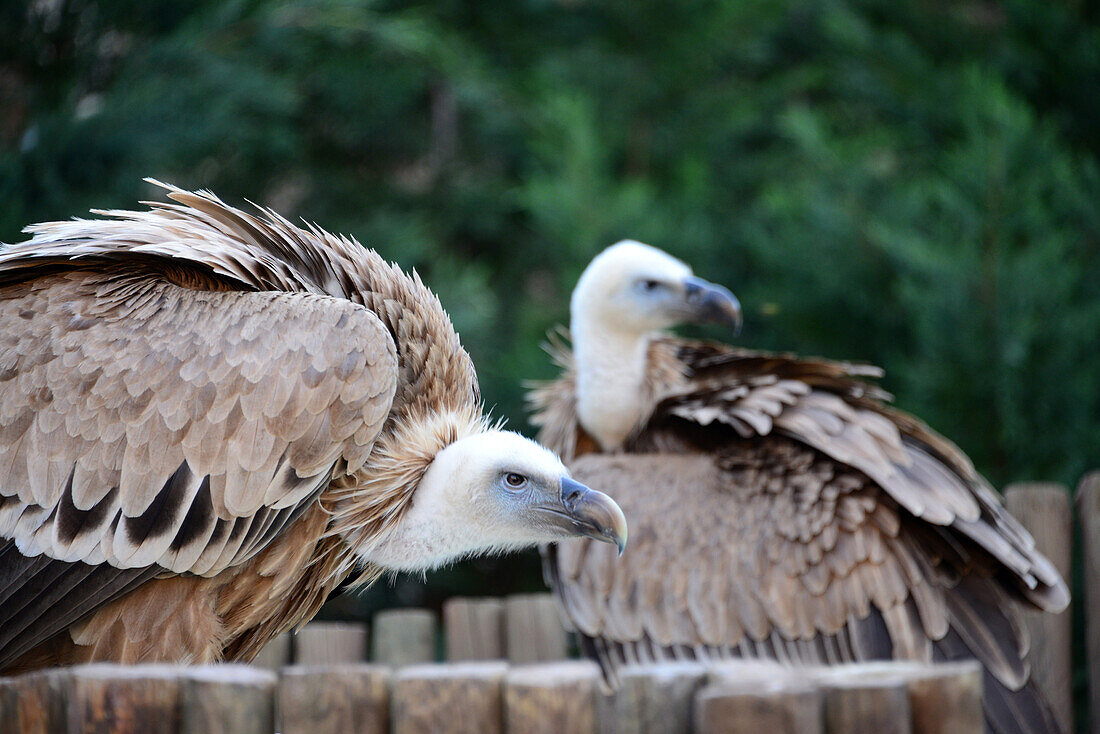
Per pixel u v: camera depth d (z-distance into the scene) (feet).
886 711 14.01
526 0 78.33
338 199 73.15
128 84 56.85
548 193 64.34
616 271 35.96
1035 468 49.60
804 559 31.07
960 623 30.30
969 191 53.98
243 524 21.49
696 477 33.01
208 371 21.66
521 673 14.74
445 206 74.43
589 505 23.79
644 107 77.61
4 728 15.51
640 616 31.76
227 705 14.39
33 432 21.35
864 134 68.44
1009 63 63.72
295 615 23.99
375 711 15.20
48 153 52.65
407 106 75.46
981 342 50.37
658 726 14.44
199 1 60.70
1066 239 54.65
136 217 24.94
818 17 78.28
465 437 24.70
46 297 22.77
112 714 14.49
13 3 55.16
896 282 57.47
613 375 36.11
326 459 21.79
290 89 63.21
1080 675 39.63
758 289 61.36
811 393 34.12
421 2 75.46
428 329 25.16
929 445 33.27
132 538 21.09
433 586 62.28
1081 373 50.03
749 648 30.91
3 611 21.17
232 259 23.47
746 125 77.66
